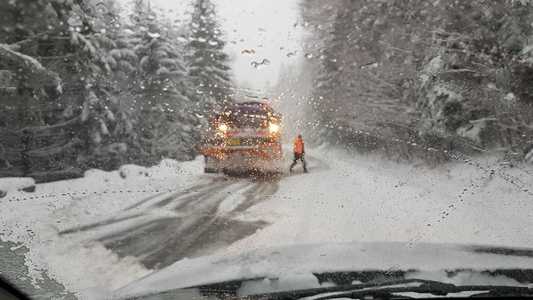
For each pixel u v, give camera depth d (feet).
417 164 53.16
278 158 43.88
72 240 18.88
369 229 20.53
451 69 45.32
